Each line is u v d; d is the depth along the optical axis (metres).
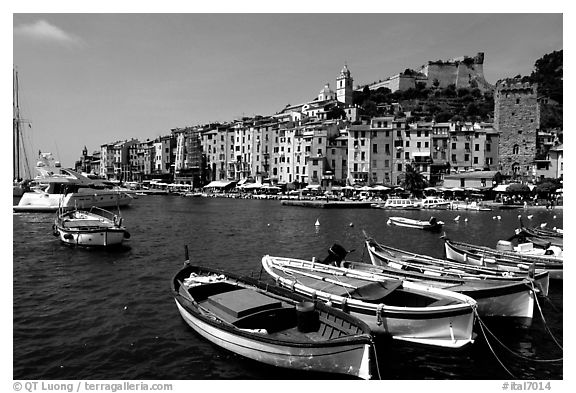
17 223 57.19
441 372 15.17
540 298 23.36
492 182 99.06
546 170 105.00
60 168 81.94
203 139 148.38
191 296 18.17
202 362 15.44
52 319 19.61
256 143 133.25
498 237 49.56
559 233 39.03
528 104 108.88
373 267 23.61
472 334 17.52
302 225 58.69
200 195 128.88
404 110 158.00
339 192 108.88
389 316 16.77
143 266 30.50
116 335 17.77
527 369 15.57
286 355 14.25
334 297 17.83
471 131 107.44
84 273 28.19
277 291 18.47
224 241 43.66
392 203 87.19
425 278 21.80
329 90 171.62
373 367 14.77
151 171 179.00
